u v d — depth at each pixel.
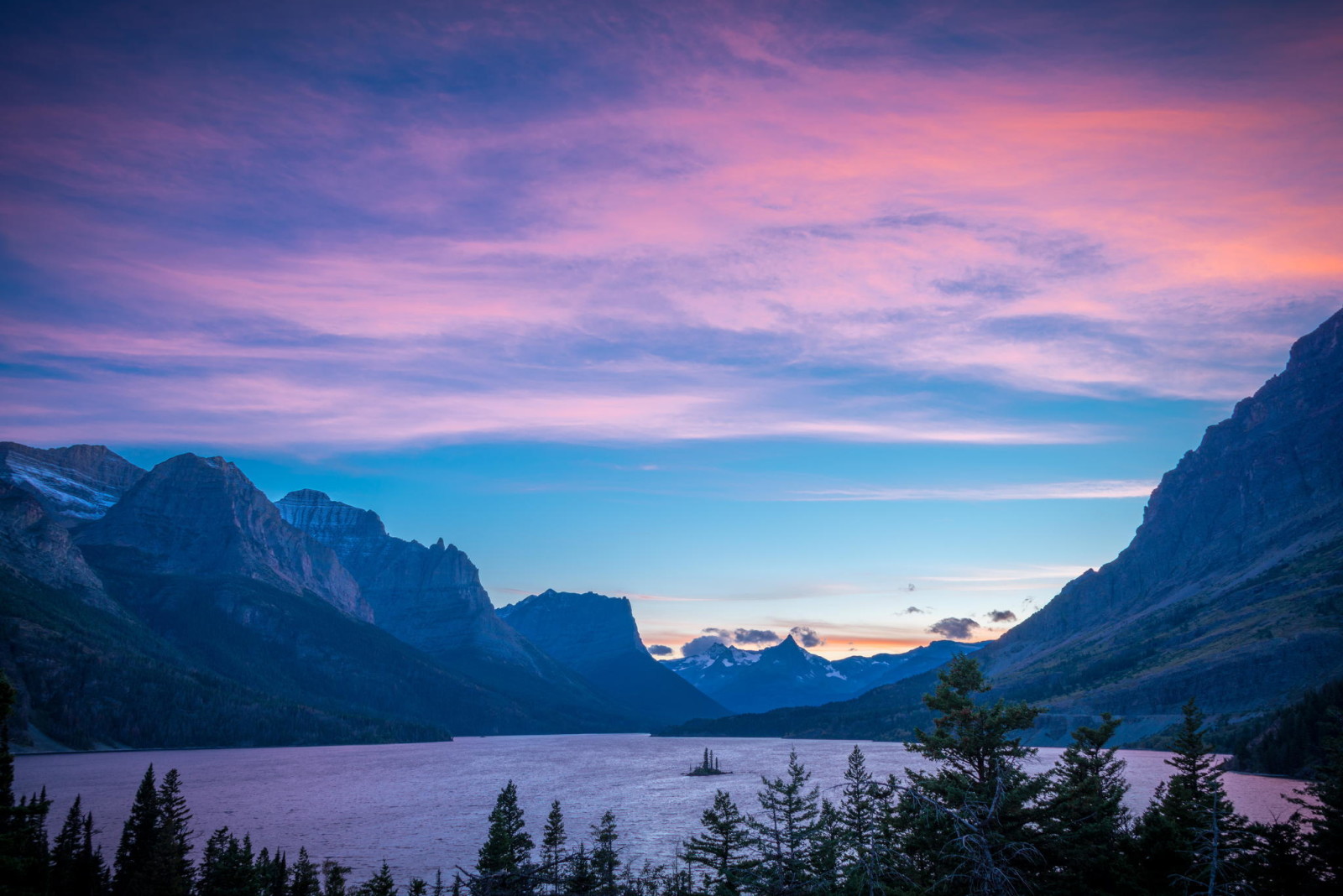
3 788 56.53
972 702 57.09
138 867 102.69
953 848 38.12
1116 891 51.84
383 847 146.62
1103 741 77.38
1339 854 54.50
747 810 151.75
